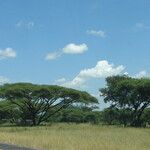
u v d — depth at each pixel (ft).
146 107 314.96
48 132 167.94
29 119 319.47
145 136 142.00
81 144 98.07
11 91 282.36
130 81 299.17
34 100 296.10
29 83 293.02
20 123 328.49
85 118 437.99
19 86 284.41
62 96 294.46
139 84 295.07
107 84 315.58
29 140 111.75
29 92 285.64
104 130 195.93
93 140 111.86
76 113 435.12
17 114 338.54
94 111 442.50
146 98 303.27
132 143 104.94
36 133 157.99
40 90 284.00
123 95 307.17
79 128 223.92
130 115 315.17
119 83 301.43
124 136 137.90
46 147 98.32
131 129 212.02
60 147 95.91
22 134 148.36
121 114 317.42
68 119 435.12
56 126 258.57
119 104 314.55
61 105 307.58
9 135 138.51
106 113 322.34
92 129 209.46
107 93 315.17
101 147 92.27
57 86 290.97
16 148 98.02
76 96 297.33
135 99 305.73
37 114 313.73
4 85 291.38
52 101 300.61
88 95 306.55
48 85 289.74
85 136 135.74
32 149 95.76
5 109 339.36
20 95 286.05
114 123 328.70
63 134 148.97
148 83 292.61
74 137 127.24
